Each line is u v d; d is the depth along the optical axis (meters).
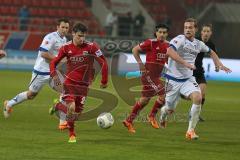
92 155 29.33
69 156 28.89
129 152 30.56
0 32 91.62
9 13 109.06
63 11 109.81
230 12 102.81
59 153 29.59
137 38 86.81
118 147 32.03
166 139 35.75
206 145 34.03
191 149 32.31
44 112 47.47
